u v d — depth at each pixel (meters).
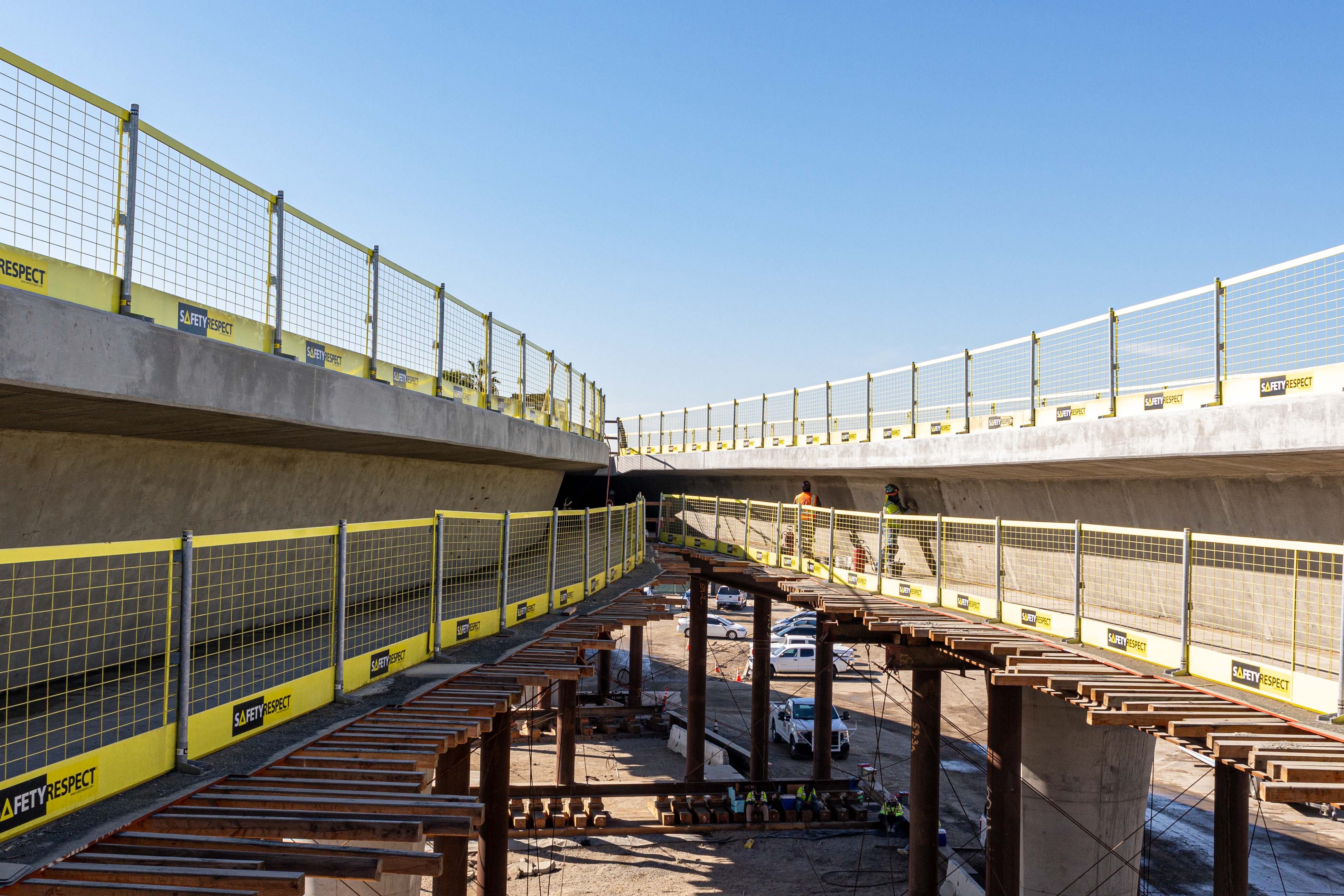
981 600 12.44
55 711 7.02
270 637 10.95
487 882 9.12
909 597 14.30
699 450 33.12
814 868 15.81
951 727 25.92
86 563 9.01
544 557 13.27
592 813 17.84
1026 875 13.55
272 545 12.13
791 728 23.39
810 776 21.08
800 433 25.80
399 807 5.08
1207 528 12.83
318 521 13.51
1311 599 10.62
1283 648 10.61
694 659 19.14
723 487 33.38
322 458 13.00
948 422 17.88
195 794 5.26
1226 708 7.60
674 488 37.84
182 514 10.42
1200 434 10.83
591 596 15.79
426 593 9.67
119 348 6.51
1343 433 8.82
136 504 9.64
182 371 7.22
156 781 5.50
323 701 7.50
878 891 14.76
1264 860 16.72
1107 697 8.01
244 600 11.41
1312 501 10.84
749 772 20.80
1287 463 10.30
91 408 7.06
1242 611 11.59
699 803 18.25
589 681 31.52
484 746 9.18
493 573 11.65
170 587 5.72
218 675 8.50
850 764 22.59
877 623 12.23
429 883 14.72
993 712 11.12
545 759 21.98
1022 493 17.31
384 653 8.63
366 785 5.55
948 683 32.28
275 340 8.99
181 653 5.79
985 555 13.23
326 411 9.54
